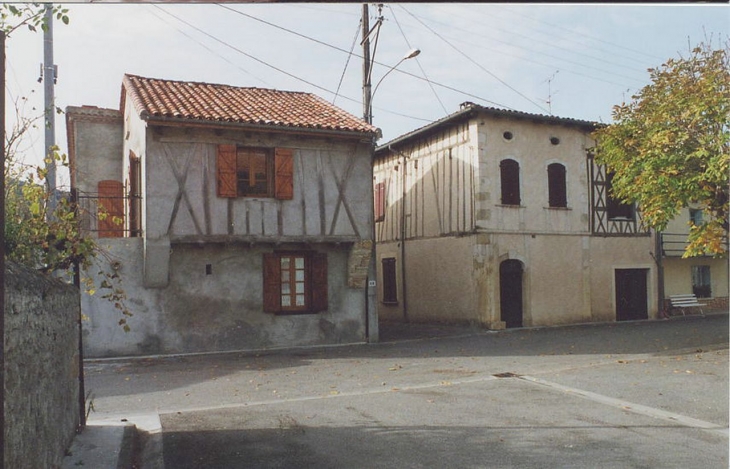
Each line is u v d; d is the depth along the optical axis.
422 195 20.23
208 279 13.74
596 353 12.34
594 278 19.33
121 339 13.01
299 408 7.81
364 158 15.06
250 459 5.59
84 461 5.23
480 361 11.64
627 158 13.25
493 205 17.66
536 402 7.95
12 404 3.47
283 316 14.39
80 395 6.40
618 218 19.89
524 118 18.08
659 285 20.52
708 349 12.49
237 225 13.62
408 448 5.93
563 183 19.05
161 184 13.04
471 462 5.47
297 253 14.70
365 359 12.36
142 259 13.21
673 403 7.78
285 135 14.18
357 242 14.73
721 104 11.20
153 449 5.96
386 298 22.42
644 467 5.29
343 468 5.32
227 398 8.59
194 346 13.54
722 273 22.56
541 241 18.41
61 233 5.77
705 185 11.70
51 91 13.79
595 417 7.11
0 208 3.12
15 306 3.63
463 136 18.20
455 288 18.47
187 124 12.84
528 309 18.05
